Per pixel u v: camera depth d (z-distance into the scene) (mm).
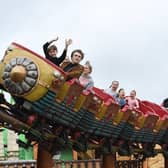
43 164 11055
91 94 11844
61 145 11117
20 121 10117
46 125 10680
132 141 16125
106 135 13852
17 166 14719
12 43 10188
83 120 12008
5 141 29969
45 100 10117
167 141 19406
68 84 10602
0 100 10273
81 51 11586
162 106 20359
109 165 15422
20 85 9852
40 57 10094
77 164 18516
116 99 15133
